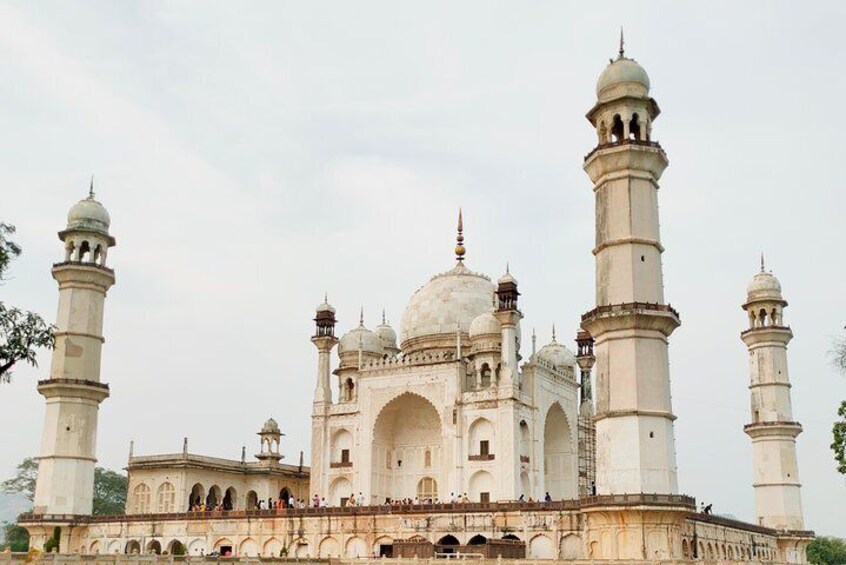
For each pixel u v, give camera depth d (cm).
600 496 4794
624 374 4900
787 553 7512
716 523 5988
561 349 8681
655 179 5278
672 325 5041
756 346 7956
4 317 3331
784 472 7612
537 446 7106
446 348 7656
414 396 7200
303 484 9038
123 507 11012
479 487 6719
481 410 6831
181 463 7794
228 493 8406
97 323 7038
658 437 4819
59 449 6688
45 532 6631
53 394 6781
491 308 7906
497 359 7056
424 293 8131
